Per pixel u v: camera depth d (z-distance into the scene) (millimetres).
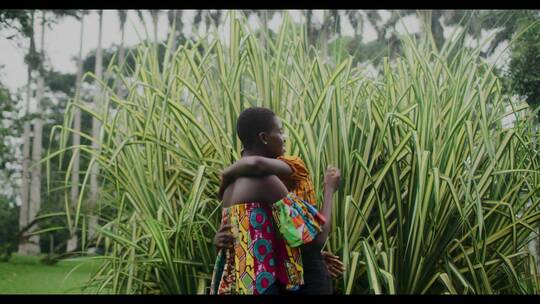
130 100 2875
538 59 3875
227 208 1788
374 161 2510
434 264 2449
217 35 2740
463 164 2564
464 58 2812
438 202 2293
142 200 2627
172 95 2854
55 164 15992
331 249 2377
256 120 1793
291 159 1775
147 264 2531
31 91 25875
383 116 2559
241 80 2848
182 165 2709
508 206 2420
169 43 2986
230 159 2531
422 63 2680
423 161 2266
